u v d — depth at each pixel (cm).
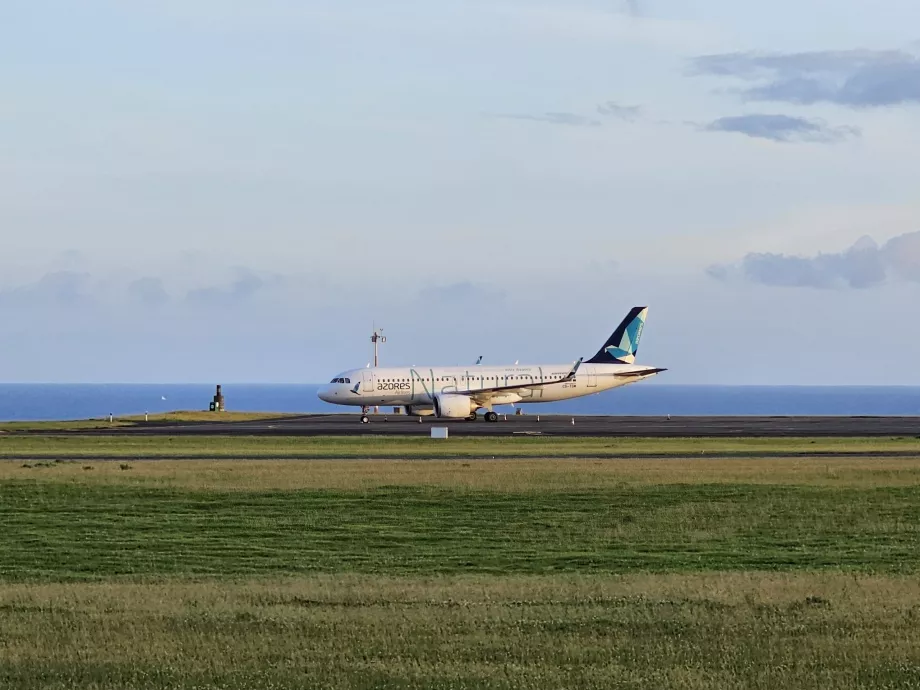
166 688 2175
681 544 4756
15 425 15112
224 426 14938
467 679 2230
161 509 5884
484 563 4253
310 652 2452
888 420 18050
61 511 5809
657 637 2611
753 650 2481
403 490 6600
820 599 3134
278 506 5994
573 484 6912
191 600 3178
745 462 8538
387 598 3203
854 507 5994
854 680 2234
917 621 2808
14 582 3806
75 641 2566
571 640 2575
